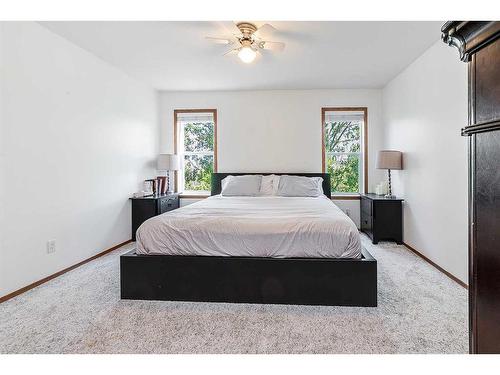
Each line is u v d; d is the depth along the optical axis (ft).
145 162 15.37
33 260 8.70
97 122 11.60
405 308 7.23
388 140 14.92
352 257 7.31
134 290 7.77
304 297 7.33
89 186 11.17
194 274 7.61
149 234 7.88
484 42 2.88
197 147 17.20
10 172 7.99
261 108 16.34
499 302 2.79
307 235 7.36
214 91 16.52
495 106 2.79
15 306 7.47
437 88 9.98
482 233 3.00
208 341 5.97
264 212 8.93
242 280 7.49
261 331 6.31
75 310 7.25
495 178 2.81
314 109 16.11
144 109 15.17
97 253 11.68
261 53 10.95
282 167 16.34
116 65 12.44
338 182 16.66
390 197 13.85
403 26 8.87
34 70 8.71
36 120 8.80
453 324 6.51
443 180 9.64
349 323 6.57
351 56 11.25
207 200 12.60
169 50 10.78
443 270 9.66
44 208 9.10
